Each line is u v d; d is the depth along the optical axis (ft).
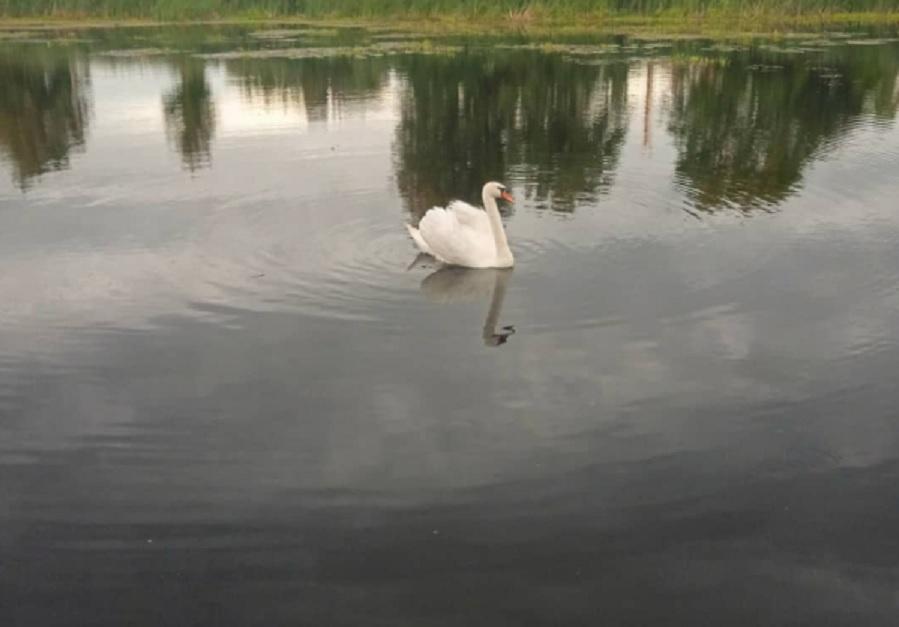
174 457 20.29
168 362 24.98
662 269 31.50
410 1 146.92
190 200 41.78
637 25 130.52
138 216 39.29
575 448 20.25
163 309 28.71
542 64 85.56
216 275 31.73
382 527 17.69
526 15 139.74
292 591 16.06
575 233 35.99
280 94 73.10
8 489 19.21
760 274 30.73
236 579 16.39
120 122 63.31
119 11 163.94
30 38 125.39
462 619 15.34
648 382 23.18
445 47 101.45
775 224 36.63
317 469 19.67
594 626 15.16
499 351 25.17
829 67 83.51
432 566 16.61
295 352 25.40
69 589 16.21
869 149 50.65
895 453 19.85
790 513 17.89
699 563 16.58
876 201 39.88
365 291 29.99
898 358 24.30
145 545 17.34
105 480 19.47
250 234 36.47
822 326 26.37
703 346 25.22
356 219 38.52
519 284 30.37
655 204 40.04
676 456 19.86
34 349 26.02
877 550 16.85
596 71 80.74
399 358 24.88
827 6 145.48
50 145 55.83
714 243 34.24
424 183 44.65
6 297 29.96
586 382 23.25
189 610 15.65
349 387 23.30
